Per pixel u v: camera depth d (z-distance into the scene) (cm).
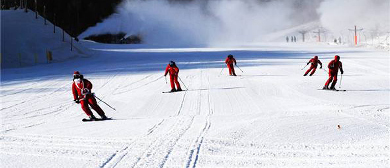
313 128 709
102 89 1567
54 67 2955
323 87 1457
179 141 629
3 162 513
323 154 538
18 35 3956
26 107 1137
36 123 866
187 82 1742
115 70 2461
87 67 2812
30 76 2200
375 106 1035
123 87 1625
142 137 665
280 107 1057
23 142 640
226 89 1477
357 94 1310
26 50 3744
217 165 492
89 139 656
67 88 1619
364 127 716
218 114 953
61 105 1173
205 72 2189
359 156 520
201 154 546
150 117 945
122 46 7106
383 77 1822
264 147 584
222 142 617
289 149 570
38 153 562
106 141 638
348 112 911
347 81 1677
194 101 1206
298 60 3186
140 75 2127
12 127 798
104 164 500
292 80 1727
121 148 586
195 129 730
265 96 1287
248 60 3225
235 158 524
